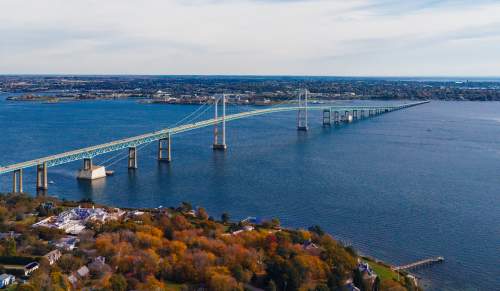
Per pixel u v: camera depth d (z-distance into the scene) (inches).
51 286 4879.4
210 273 5364.2
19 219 7170.3
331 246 6225.4
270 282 5221.5
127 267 5492.1
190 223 7071.9
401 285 5610.2
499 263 6614.2
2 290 4943.4
